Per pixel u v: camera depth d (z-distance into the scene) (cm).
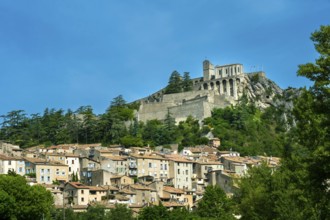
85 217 17638
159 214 16625
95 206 18600
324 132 5809
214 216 16950
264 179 9800
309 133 5956
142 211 17138
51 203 17175
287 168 7794
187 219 16412
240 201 10712
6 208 14812
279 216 8712
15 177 15925
